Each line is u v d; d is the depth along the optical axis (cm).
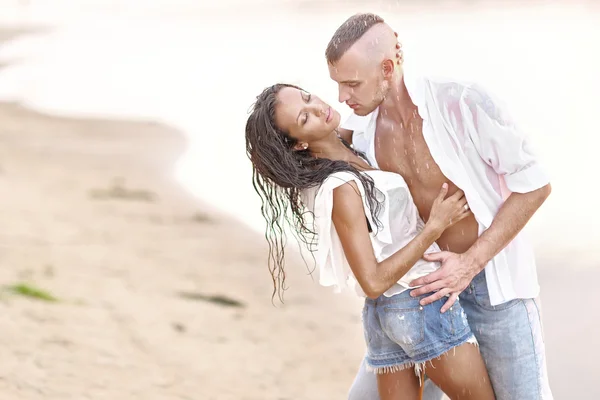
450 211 375
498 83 1728
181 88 2228
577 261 746
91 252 857
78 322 648
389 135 398
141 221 1001
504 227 375
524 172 370
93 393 527
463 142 381
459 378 381
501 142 369
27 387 522
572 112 1383
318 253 383
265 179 391
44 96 2283
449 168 377
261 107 380
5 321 629
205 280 786
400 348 395
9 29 4516
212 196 1138
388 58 377
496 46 2266
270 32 3278
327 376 593
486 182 382
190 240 922
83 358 579
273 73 2305
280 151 379
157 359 597
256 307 726
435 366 383
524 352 390
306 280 801
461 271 375
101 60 3017
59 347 591
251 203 1095
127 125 1748
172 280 783
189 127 1686
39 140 1587
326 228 376
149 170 1302
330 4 3912
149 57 2964
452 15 2870
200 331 661
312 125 377
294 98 377
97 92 2292
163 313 691
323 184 372
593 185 977
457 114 379
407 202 389
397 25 2795
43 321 638
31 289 700
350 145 421
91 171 1292
